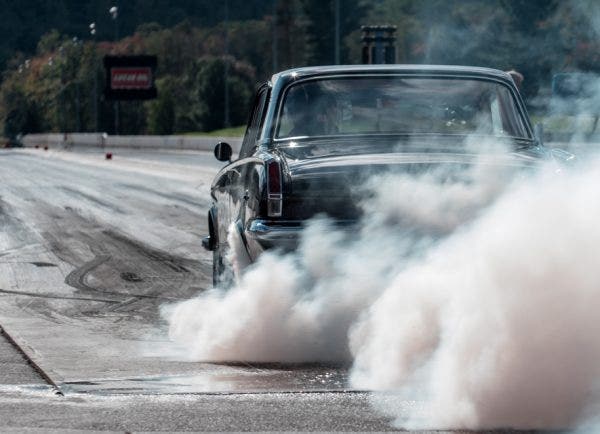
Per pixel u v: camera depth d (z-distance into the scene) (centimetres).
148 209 4697
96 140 19862
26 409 1163
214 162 9812
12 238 3491
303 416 1115
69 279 2516
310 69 1712
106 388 1280
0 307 2092
